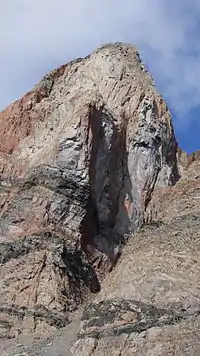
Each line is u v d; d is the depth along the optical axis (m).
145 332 34.78
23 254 46.97
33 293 44.75
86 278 48.44
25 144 56.69
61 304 44.50
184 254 38.38
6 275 46.00
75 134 52.44
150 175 56.88
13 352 40.00
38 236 48.16
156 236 40.78
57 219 49.88
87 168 51.81
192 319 34.53
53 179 51.34
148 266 38.91
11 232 49.25
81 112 53.16
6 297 44.78
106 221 52.88
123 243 53.00
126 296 37.81
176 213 44.44
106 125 54.69
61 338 41.09
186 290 36.47
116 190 54.78
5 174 54.81
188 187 47.50
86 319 38.06
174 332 34.19
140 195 56.00
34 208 50.22
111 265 51.28
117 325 36.09
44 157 53.88
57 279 45.66
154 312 35.84
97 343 35.91
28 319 43.44
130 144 57.44
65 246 47.94
